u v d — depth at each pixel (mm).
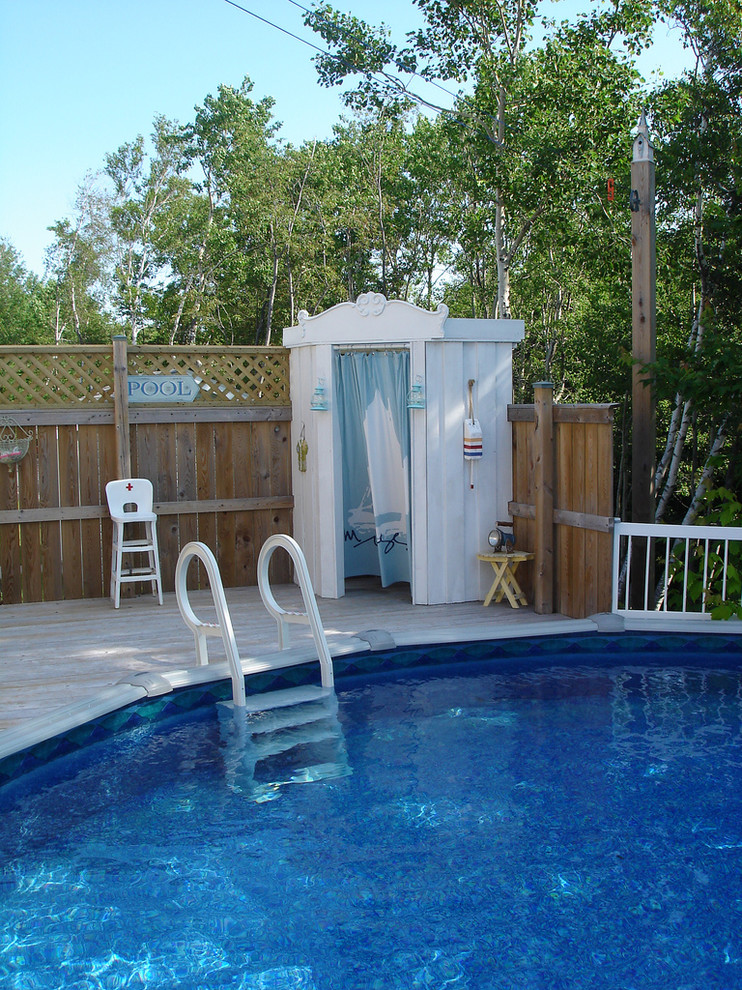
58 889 3463
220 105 35156
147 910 3314
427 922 3211
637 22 16672
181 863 3652
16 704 5117
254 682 5789
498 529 7379
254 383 8633
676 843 3771
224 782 4445
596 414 6504
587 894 3385
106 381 8234
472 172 20828
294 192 32625
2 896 3418
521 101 17625
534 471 7152
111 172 35688
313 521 8141
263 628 6922
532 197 17281
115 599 7758
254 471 8703
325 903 3342
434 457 7484
